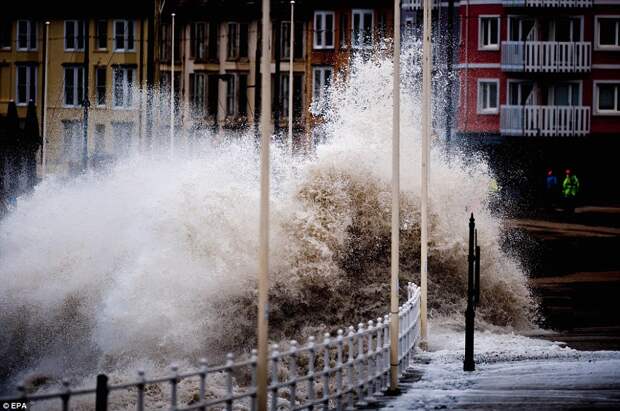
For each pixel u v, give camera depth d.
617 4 157.00
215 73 189.12
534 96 158.62
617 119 156.88
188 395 43.84
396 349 39.16
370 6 178.62
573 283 78.44
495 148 156.62
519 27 158.00
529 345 53.34
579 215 132.12
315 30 180.50
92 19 194.62
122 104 192.50
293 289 60.47
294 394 32.16
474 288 48.41
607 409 34.09
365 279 63.69
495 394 37.53
